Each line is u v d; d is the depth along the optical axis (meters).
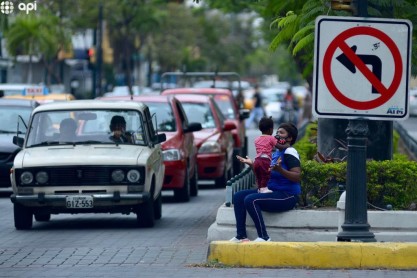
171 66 160.25
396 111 22.58
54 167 31.41
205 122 47.91
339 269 22.81
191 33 153.25
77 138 33.19
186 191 41.19
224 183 48.22
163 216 35.84
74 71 122.56
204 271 22.94
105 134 33.31
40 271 23.56
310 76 39.56
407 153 55.38
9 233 31.19
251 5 57.16
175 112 41.91
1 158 42.97
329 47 22.55
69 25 105.00
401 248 22.70
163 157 37.69
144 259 25.11
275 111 111.31
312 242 23.33
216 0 63.56
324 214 25.36
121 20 118.81
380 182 26.55
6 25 67.62
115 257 25.58
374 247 22.75
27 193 31.52
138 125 33.62
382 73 22.56
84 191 31.44
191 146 42.88
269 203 24.97
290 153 25.25
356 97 22.56
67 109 33.97
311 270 22.80
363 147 22.91
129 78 115.62
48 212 31.83
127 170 31.47
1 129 45.06
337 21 22.55
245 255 23.33
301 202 26.84
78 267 24.09
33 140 33.25
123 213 32.00
